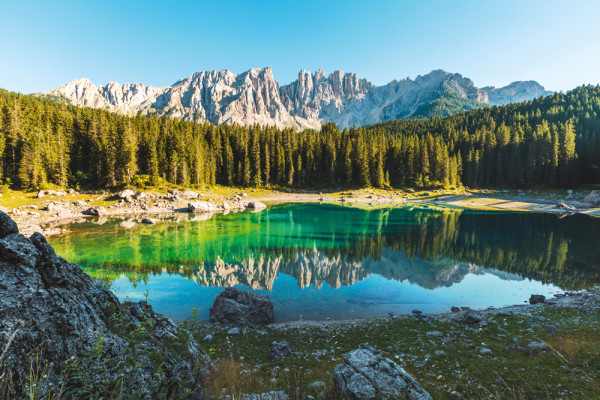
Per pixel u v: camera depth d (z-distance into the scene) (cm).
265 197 10281
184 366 522
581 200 7938
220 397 572
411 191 10875
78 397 351
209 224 5378
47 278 472
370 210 7706
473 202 9050
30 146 7288
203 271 2766
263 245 3862
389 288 2411
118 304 599
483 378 808
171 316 1844
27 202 6425
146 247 3584
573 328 1308
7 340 350
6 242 449
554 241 4034
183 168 9150
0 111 7912
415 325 1608
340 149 12550
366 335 1482
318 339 1452
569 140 9662
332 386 712
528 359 936
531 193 9469
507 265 3022
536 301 2022
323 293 2303
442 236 4484
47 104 11412
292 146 12812
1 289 393
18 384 334
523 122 13888
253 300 1802
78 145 9150
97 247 3528
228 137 12356
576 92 15638
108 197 7475
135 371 420
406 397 556
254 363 1127
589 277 2608
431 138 12606
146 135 9469
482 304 2086
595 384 685
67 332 408
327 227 5216
